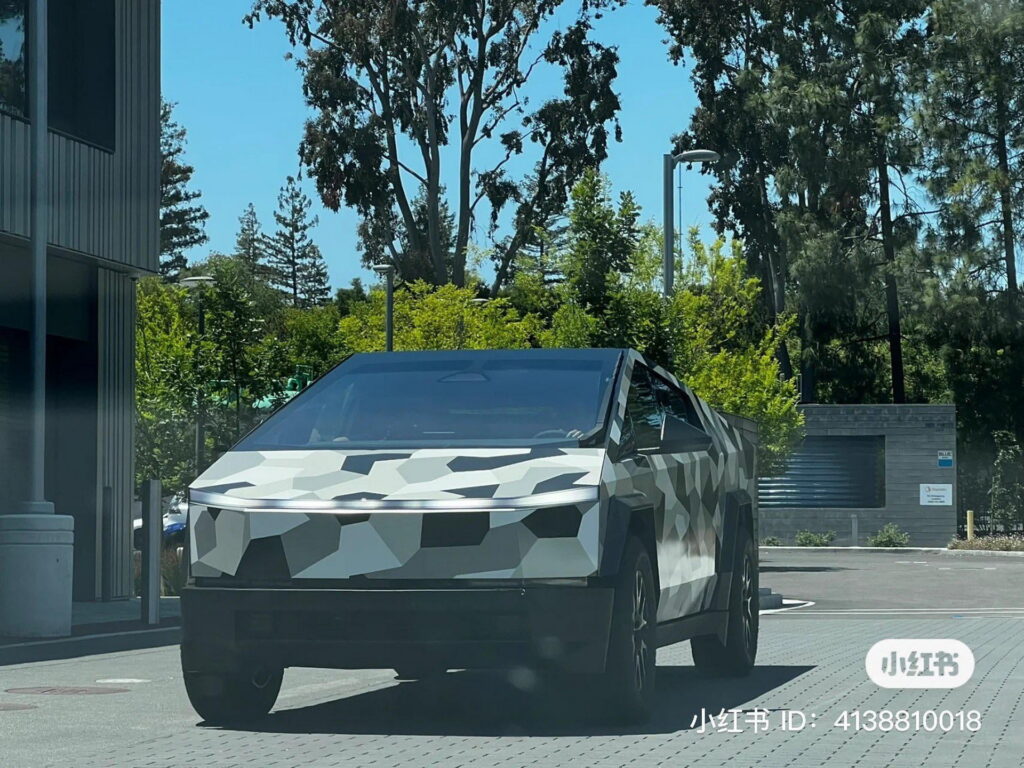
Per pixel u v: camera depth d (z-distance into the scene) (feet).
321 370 155.02
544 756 25.63
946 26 189.88
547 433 30.30
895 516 172.45
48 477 74.54
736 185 202.59
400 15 177.47
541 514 27.45
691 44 203.21
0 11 65.62
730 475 38.04
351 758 25.45
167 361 114.42
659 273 184.75
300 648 27.66
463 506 27.48
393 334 162.61
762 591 83.97
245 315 113.09
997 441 195.93
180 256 337.72
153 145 76.84
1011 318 184.65
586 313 100.78
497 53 187.73
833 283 185.78
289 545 27.81
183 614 28.27
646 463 30.99
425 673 40.60
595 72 186.60
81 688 38.32
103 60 73.05
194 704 29.50
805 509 173.88
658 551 30.81
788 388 139.64
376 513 27.58
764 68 201.36
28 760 25.73
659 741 27.48
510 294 214.07
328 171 181.47
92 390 74.74
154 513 58.95
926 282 183.93
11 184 65.31
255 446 31.09
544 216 188.65
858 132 192.24
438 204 189.06
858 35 190.80
